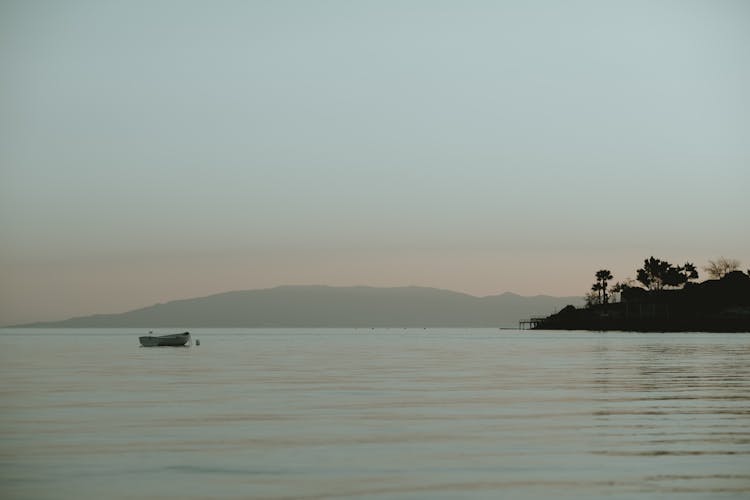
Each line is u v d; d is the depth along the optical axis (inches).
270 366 2876.5
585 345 5570.9
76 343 7042.3
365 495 765.3
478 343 6565.0
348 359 3486.7
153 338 5556.1
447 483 812.0
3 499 756.6
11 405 1481.3
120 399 1594.5
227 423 1235.2
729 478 827.4
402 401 1550.2
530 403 1503.4
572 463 906.1
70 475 856.9
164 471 875.4
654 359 3289.9
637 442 1040.8
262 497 759.1
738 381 2028.8
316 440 1070.4
